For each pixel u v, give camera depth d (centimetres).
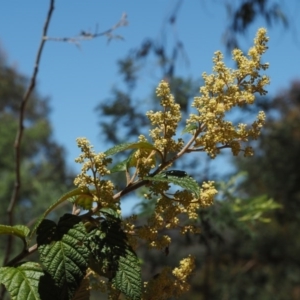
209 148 45
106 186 44
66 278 41
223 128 44
